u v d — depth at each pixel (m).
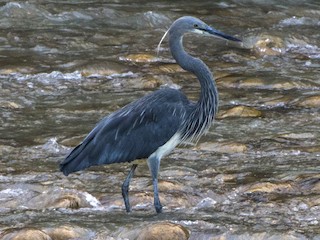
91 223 11.34
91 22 24.25
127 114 11.74
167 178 13.34
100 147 11.54
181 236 10.86
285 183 12.81
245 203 12.27
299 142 15.25
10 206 12.11
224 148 14.77
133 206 12.20
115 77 19.53
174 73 19.94
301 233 10.94
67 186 12.91
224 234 10.96
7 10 24.42
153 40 22.83
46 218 11.59
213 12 25.56
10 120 16.47
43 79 19.20
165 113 11.82
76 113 17.00
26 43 22.03
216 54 21.83
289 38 22.73
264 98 18.03
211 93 12.20
